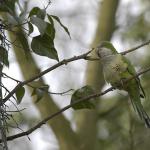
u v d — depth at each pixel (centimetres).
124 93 1695
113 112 1673
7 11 649
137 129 1567
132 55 1694
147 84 1623
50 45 643
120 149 1620
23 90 686
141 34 1725
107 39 1528
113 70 921
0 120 610
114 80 930
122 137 1630
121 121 1659
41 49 641
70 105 671
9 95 635
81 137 1449
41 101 1360
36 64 1327
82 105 715
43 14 625
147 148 1555
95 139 1480
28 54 683
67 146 1402
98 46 947
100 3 1595
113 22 1545
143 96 952
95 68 1495
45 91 705
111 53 932
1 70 635
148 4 1762
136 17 1741
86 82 1490
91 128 1479
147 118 925
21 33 650
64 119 1408
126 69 916
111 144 1662
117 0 1547
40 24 596
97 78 1491
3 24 650
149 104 1620
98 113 1541
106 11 1537
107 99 1711
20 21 629
